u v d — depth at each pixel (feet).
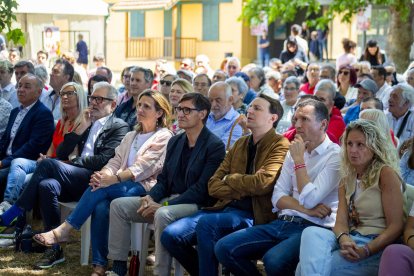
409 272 15.75
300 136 18.85
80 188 23.86
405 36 57.72
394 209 16.98
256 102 20.18
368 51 54.95
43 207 23.34
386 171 17.21
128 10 98.68
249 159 20.48
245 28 99.60
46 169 23.53
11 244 25.26
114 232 21.26
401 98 26.96
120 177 22.34
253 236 18.69
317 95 25.88
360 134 17.35
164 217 20.26
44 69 35.70
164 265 20.36
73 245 25.63
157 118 23.27
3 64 33.73
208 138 21.45
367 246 16.75
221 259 18.62
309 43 84.12
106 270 22.45
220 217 19.49
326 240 17.12
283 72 43.27
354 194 17.72
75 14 61.62
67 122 26.66
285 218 18.99
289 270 17.85
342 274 16.87
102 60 53.72
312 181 18.78
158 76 42.16
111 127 24.49
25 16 57.52
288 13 62.03
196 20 102.99
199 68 48.08
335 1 59.67
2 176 26.71
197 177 21.26
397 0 56.29
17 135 27.89
